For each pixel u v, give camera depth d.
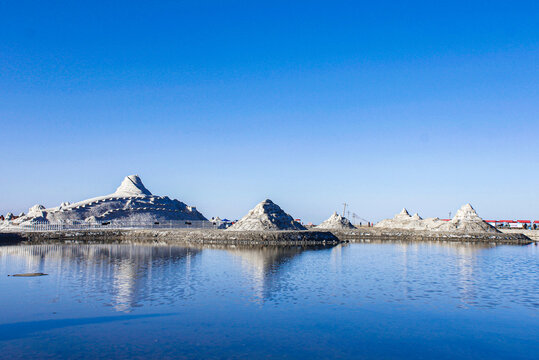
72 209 136.50
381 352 19.64
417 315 25.61
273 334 21.83
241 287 33.41
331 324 23.62
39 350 19.41
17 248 71.19
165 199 164.75
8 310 25.94
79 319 24.11
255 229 101.00
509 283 36.47
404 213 165.38
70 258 53.81
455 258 58.09
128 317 24.53
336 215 147.25
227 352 19.27
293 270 43.50
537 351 20.05
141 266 45.53
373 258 57.19
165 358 18.48
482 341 21.27
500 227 144.25
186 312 25.67
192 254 60.09
